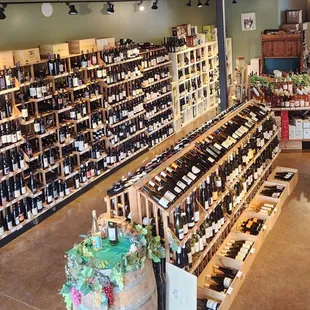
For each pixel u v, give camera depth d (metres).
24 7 6.44
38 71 6.42
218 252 4.56
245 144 5.30
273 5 11.90
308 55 12.33
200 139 4.73
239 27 12.47
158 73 9.08
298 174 6.98
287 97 7.89
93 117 7.20
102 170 7.51
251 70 11.75
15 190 5.57
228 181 4.76
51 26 6.99
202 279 4.19
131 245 3.08
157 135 9.27
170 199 3.56
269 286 4.29
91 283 2.88
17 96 5.98
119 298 2.94
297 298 4.10
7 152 5.56
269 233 5.27
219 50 6.44
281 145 8.22
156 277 3.50
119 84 7.71
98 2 8.05
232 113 5.78
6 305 4.29
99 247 3.16
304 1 13.70
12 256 5.20
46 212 6.16
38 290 4.52
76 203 6.62
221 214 4.55
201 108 11.47
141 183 3.56
